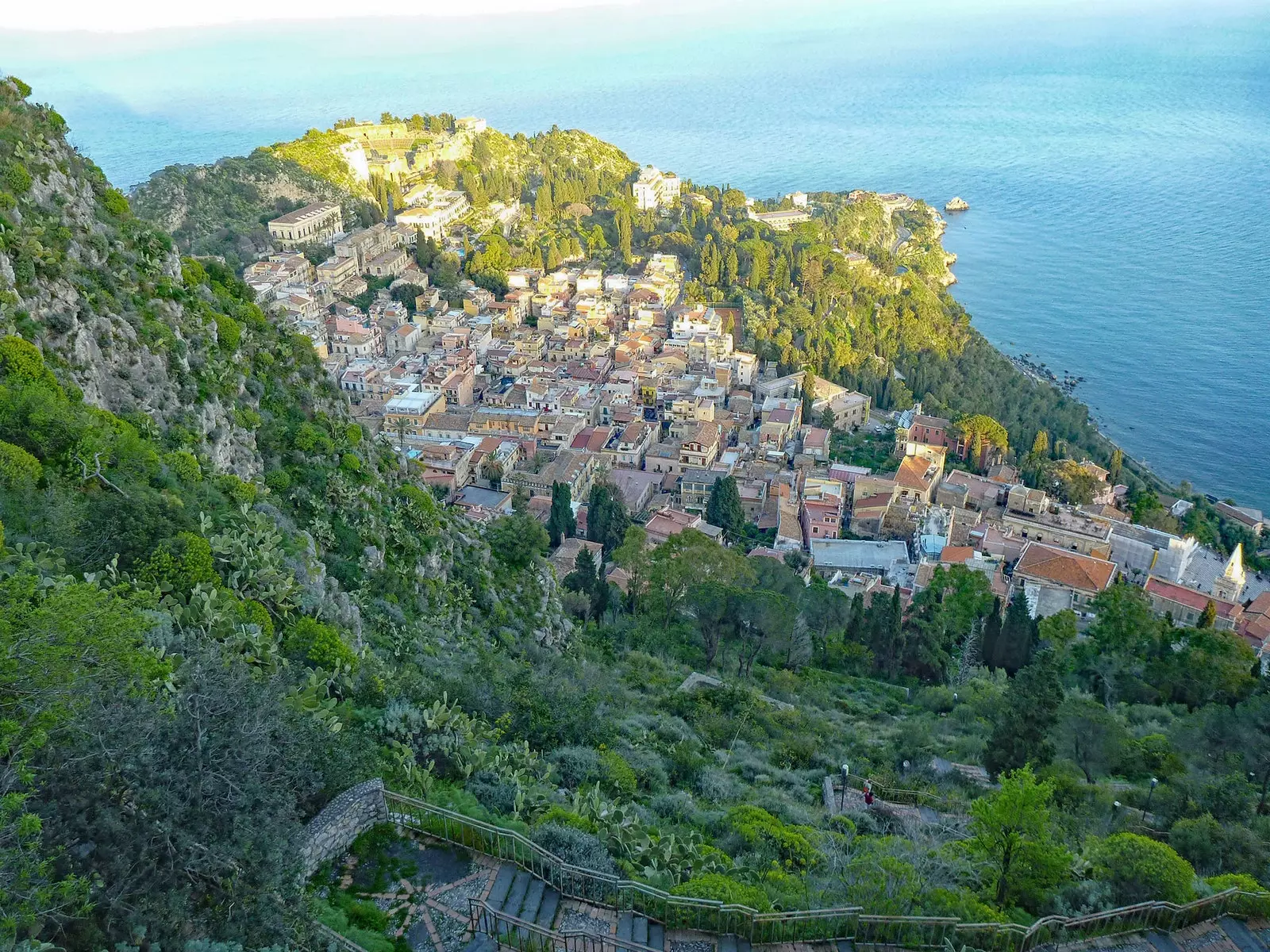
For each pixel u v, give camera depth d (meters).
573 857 35.03
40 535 43.94
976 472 182.75
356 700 46.69
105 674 29.95
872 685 92.12
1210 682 87.38
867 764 64.06
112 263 70.81
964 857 42.31
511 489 152.75
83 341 61.16
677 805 48.41
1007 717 63.09
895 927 34.25
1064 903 39.19
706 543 96.62
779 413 189.00
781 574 112.25
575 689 63.03
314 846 32.50
